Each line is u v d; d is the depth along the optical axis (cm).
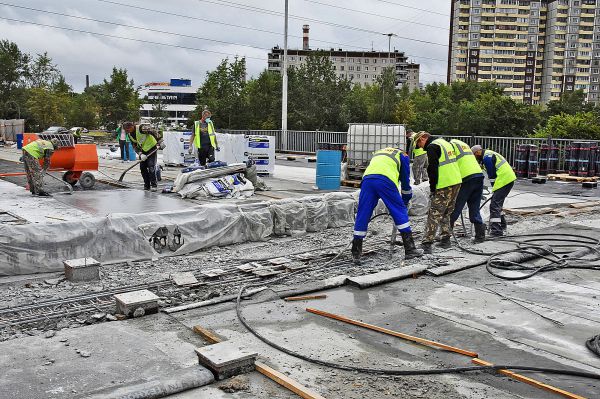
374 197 762
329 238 940
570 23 15512
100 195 1291
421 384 402
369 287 652
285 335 502
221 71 5756
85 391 386
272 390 394
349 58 15562
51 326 521
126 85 6350
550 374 418
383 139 1569
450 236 916
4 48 7044
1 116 6506
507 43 15462
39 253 703
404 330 515
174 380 392
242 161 1819
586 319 546
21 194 1284
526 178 1934
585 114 4400
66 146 1378
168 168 2102
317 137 3297
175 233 812
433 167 804
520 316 554
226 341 466
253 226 907
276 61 14425
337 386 399
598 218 1137
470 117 6197
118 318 541
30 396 377
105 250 755
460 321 539
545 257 787
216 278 685
